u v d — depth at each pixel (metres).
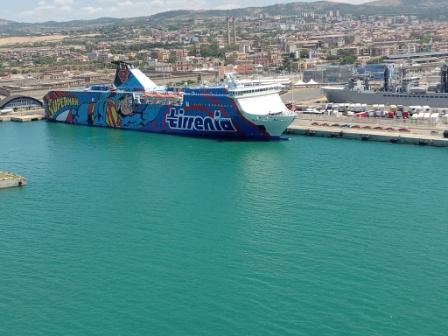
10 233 130.25
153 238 125.50
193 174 174.38
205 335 90.12
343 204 143.50
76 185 166.00
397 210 138.62
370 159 188.50
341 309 95.81
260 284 104.25
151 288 104.06
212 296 100.81
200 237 125.31
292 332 90.12
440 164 179.62
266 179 167.12
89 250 120.25
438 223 130.12
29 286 105.75
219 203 146.62
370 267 109.69
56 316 96.12
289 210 140.25
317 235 124.88
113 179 171.25
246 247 119.62
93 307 98.50
